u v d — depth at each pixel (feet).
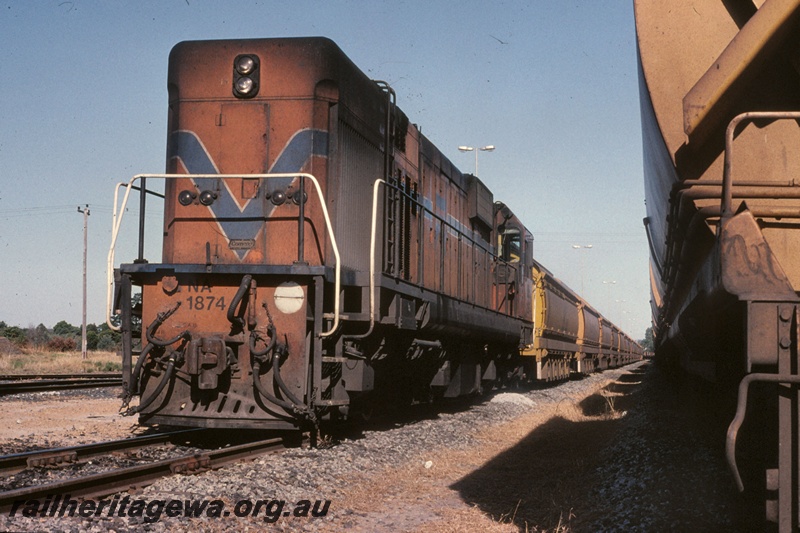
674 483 22.97
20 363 93.61
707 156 16.96
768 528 14.70
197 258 30.50
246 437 31.07
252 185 30.45
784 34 15.57
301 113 30.45
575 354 104.47
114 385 60.80
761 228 15.93
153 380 28.68
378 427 38.01
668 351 60.64
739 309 14.55
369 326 31.53
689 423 36.96
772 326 13.08
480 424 43.60
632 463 27.68
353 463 27.25
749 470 16.03
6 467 22.11
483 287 55.93
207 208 30.63
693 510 19.88
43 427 34.65
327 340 29.89
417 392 42.29
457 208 51.11
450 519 21.20
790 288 13.10
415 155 42.11
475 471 29.37
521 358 72.28
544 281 78.18
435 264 44.16
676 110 17.25
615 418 48.42
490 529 20.18
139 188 29.73
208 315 28.55
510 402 58.23
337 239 31.27
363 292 31.17
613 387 85.61
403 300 34.71
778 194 15.81
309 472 24.66
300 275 28.22
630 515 20.30
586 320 114.01
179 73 31.22
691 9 17.37
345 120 32.14
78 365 96.53
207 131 30.86
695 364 31.50
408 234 39.40
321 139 30.53
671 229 21.18
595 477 27.43
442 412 48.14
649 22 17.60
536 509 22.86
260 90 30.73
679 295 31.22
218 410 28.14
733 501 19.67
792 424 13.34
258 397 28.12
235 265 28.04
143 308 29.04
